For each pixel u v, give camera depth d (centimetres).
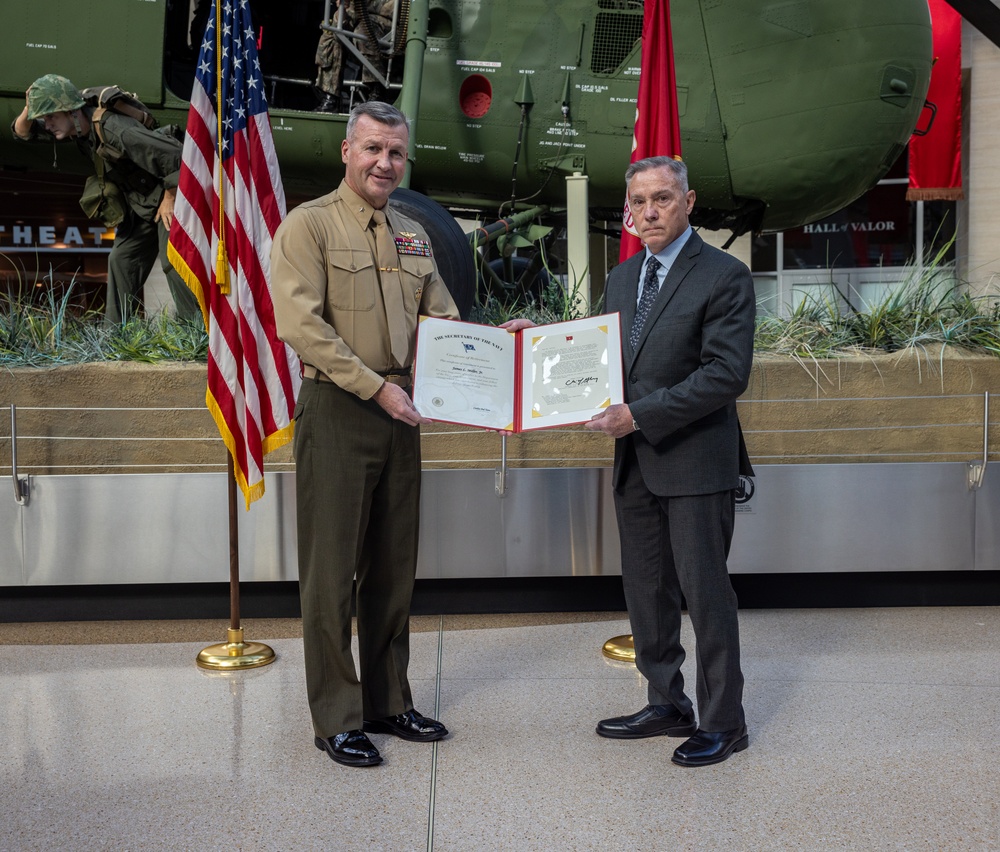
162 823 220
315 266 252
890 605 418
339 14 558
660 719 272
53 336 448
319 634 258
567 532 400
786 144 568
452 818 222
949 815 221
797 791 235
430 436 416
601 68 577
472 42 577
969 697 301
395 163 256
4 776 247
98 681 324
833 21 554
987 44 927
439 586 410
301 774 247
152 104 579
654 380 260
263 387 355
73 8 570
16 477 386
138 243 524
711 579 256
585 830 215
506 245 617
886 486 402
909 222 992
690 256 262
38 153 608
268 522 393
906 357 423
